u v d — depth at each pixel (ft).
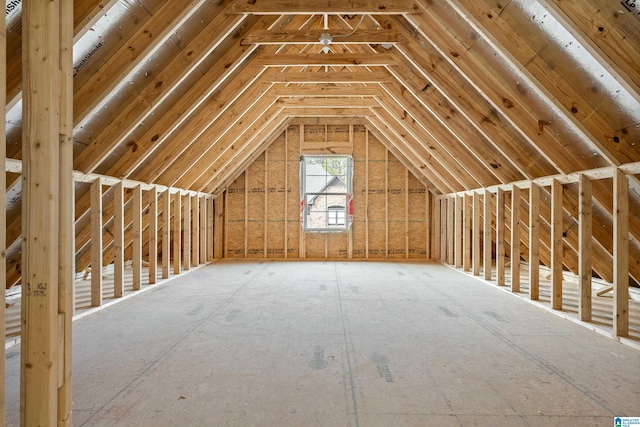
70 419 4.71
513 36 8.18
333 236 25.79
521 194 15.67
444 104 13.44
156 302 12.80
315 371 7.10
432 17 10.01
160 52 9.52
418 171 24.85
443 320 10.64
